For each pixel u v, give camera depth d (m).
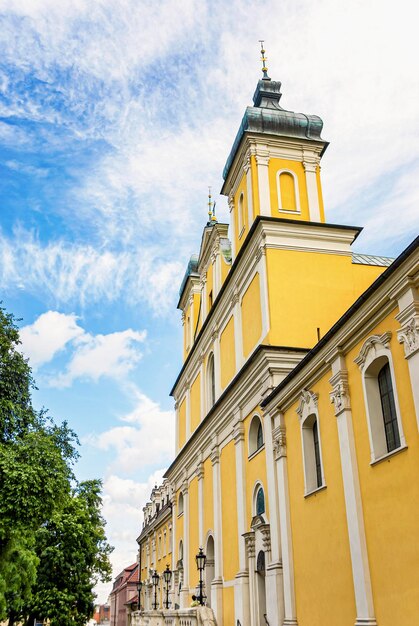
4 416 24.31
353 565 13.77
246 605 22.09
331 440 15.70
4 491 21.55
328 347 15.76
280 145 26.72
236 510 24.98
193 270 40.31
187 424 37.50
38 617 40.28
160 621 28.19
